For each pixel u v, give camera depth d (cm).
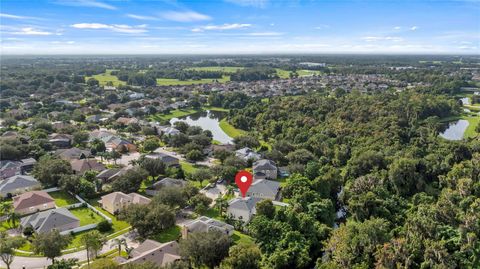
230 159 14488
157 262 7519
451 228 8681
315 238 8838
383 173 12412
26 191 12100
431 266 7519
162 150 17800
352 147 15988
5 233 8750
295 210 9725
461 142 14688
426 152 14562
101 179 12988
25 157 15288
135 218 9175
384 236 8206
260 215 9394
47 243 7781
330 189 11912
